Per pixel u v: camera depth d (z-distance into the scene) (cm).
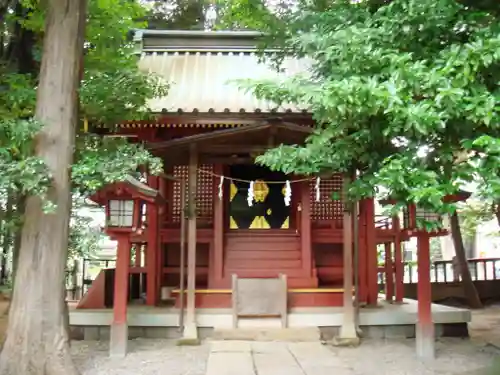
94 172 595
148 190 742
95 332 876
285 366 668
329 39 552
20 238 610
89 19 846
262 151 879
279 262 1056
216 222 1040
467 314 908
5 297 1395
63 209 591
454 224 1491
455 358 727
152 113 853
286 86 560
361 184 614
